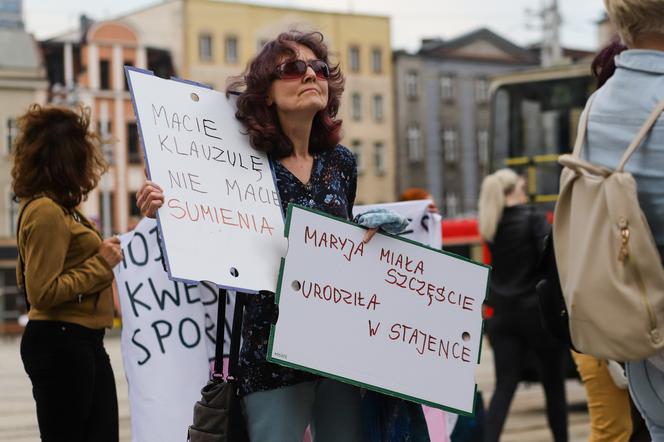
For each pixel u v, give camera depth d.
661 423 3.40
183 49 63.94
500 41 77.25
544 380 7.22
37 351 4.59
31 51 61.00
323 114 4.09
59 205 4.62
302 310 3.74
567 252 3.31
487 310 9.30
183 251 3.64
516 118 14.94
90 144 4.74
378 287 3.88
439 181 74.31
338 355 3.79
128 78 3.79
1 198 58.75
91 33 61.47
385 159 72.00
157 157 3.72
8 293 57.59
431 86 74.06
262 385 3.84
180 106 3.87
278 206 3.93
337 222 3.81
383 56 72.12
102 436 4.72
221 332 3.92
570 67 14.70
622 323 3.11
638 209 3.14
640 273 3.12
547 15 39.06
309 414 3.95
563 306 3.48
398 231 3.95
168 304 5.09
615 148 3.27
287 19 67.56
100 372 4.73
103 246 4.65
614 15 3.35
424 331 3.96
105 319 4.74
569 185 3.31
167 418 4.99
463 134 75.38
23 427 10.01
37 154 4.62
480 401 6.50
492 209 7.16
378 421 4.06
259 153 3.99
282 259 3.72
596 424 5.95
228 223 3.78
